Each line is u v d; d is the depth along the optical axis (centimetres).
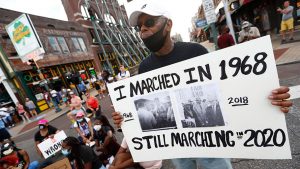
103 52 2997
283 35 934
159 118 155
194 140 145
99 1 3438
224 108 130
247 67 120
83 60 2427
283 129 118
